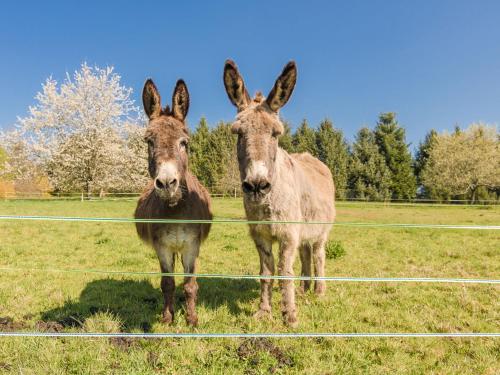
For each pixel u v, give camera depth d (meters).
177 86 3.99
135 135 32.75
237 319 4.21
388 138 40.62
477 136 39.19
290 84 3.85
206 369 3.01
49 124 29.84
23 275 5.98
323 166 6.39
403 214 18.19
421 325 4.15
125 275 6.03
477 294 5.22
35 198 26.55
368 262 7.47
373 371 3.08
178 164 3.61
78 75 30.83
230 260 7.47
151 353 3.25
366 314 4.39
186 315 4.07
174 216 3.85
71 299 4.78
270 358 3.14
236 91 4.05
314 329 3.95
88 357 3.11
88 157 29.36
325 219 5.32
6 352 3.18
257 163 3.49
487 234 11.55
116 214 15.52
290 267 4.08
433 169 38.81
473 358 3.41
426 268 6.98
